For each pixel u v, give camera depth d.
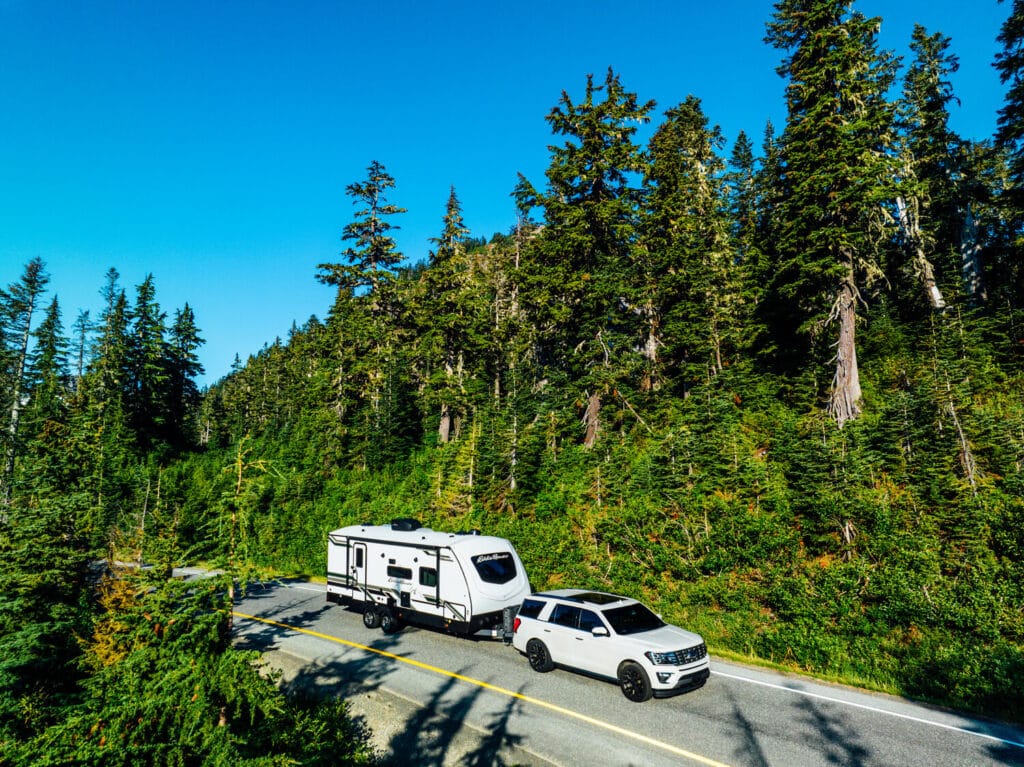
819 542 16.45
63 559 14.49
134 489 34.78
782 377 27.45
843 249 22.47
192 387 64.69
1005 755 8.20
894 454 19.02
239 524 11.89
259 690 7.94
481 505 25.69
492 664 13.23
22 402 48.38
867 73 25.05
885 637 13.11
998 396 21.39
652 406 28.69
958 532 14.66
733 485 19.98
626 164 27.11
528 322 30.81
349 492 33.47
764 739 8.91
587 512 22.00
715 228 33.19
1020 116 23.41
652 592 17.28
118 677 8.69
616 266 26.28
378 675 12.63
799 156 23.69
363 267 38.72
